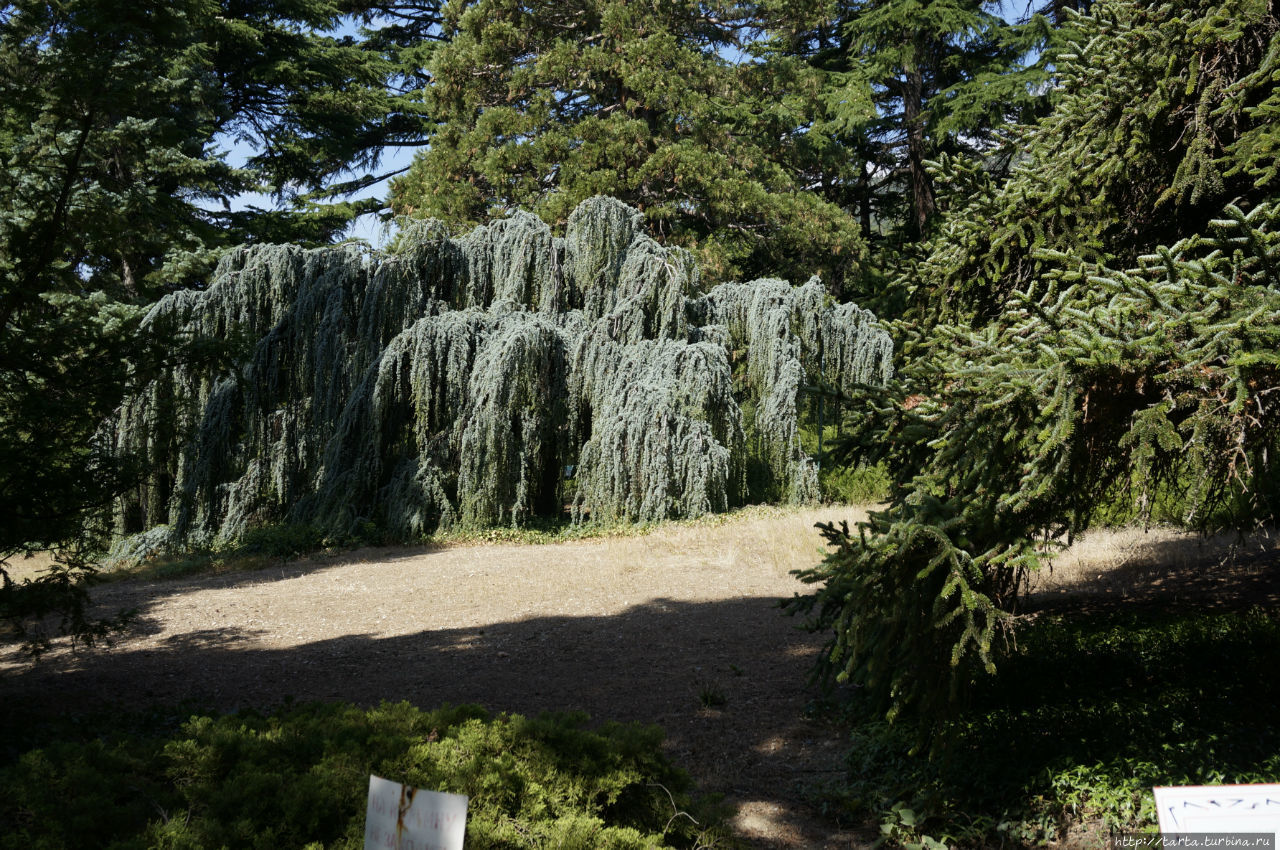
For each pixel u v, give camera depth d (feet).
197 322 49.85
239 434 50.72
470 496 47.34
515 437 48.85
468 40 76.18
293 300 51.83
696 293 57.31
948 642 13.73
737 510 50.93
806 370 54.70
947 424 13.61
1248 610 23.21
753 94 83.20
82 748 11.12
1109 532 36.94
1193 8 16.62
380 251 53.21
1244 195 17.97
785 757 18.31
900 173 89.56
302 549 45.37
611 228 53.67
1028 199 18.37
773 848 14.57
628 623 30.17
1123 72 17.07
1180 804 6.70
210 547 47.34
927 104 81.20
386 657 27.02
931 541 13.20
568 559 41.55
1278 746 15.14
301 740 11.65
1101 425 12.61
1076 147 18.28
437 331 47.98
